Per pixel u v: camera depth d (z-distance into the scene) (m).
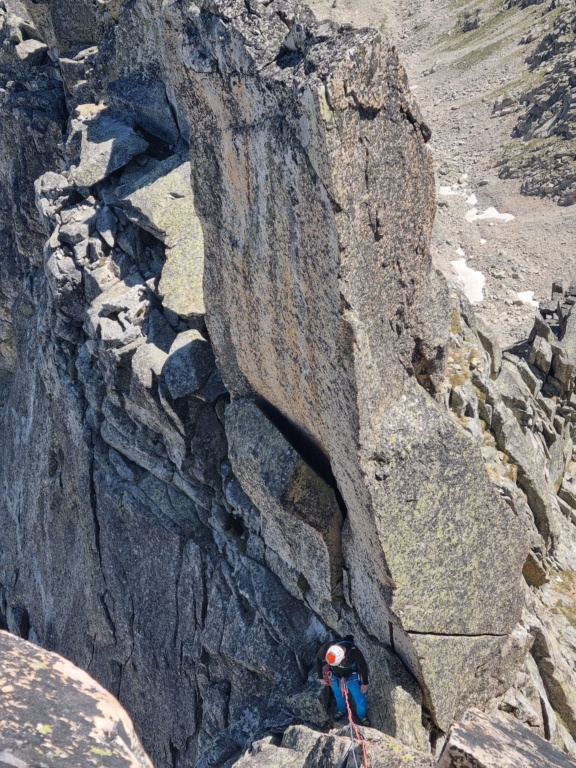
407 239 10.64
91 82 22.83
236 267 12.16
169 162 19.19
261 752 12.27
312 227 10.07
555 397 22.36
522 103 79.62
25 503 22.88
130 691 18.83
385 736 11.23
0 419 26.55
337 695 12.44
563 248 57.44
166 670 17.48
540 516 17.39
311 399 11.91
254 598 15.16
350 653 12.23
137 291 17.45
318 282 10.39
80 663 20.47
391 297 10.84
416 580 11.63
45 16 26.05
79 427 18.73
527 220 62.56
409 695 12.12
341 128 9.24
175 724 17.55
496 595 12.43
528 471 17.00
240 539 16.17
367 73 9.25
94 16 24.80
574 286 27.25
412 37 113.00
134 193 18.50
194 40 10.95
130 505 17.48
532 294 53.47
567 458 22.28
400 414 11.21
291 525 13.41
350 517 12.32
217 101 10.92
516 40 95.44
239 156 10.94
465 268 57.97
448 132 82.69
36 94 26.06
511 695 13.38
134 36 20.64
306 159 9.66
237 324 12.93
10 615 23.80
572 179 64.06
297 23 9.69
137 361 16.28
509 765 6.18
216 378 15.90
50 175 20.39
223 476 16.09
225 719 16.02
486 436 16.83
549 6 97.00
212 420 16.00
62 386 19.41
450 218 66.25
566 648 15.93
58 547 20.89
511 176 69.44
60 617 21.22
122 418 17.58
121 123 20.62
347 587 13.23
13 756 2.89
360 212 9.83
